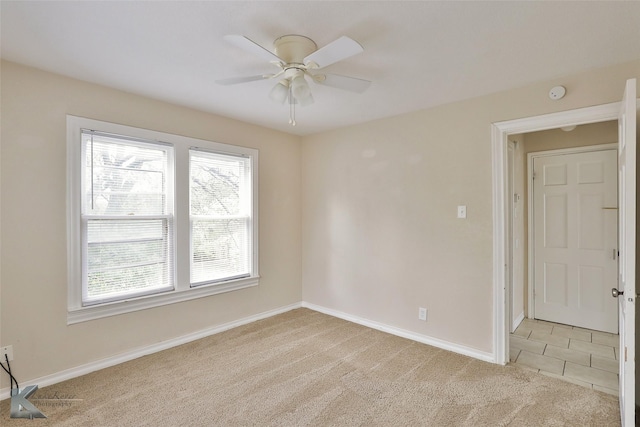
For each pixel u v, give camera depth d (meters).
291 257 4.25
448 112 3.02
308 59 1.74
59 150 2.45
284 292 4.16
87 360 2.59
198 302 3.31
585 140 3.53
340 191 3.92
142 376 2.54
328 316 3.98
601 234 3.46
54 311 2.43
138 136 2.85
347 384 2.43
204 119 3.33
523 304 3.94
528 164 3.88
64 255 2.48
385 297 3.50
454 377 2.53
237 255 3.67
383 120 3.51
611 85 2.26
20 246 2.29
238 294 3.66
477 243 2.86
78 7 1.63
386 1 1.59
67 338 2.50
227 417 2.05
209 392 2.32
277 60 1.82
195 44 2.01
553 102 2.49
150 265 2.97
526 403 2.19
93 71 2.39
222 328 3.50
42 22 1.76
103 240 2.70
